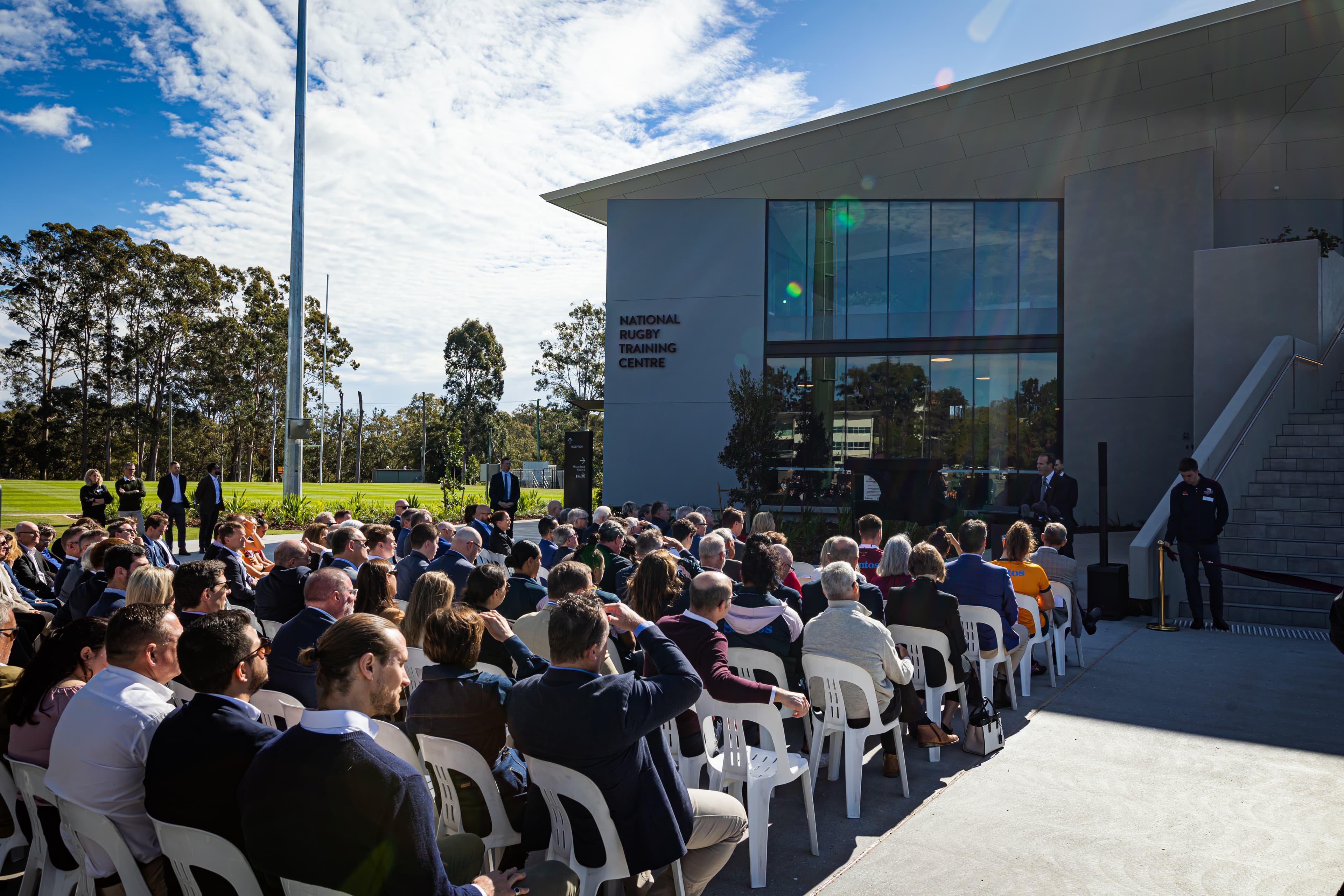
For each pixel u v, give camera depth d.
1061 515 11.64
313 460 75.38
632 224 20.84
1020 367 18.31
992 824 4.05
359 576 4.49
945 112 17.27
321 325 65.62
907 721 4.90
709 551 5.29
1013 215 18.45
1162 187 16.72
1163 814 4.14
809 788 3.81
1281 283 12.83
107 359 54.53
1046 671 7.07
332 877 1.92
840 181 19.20
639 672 4.35
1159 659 7.52
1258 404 11.49
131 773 2.55
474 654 3.11
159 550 8.15
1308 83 14.79
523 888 2.46
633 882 2.92
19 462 53.31
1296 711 5.86
